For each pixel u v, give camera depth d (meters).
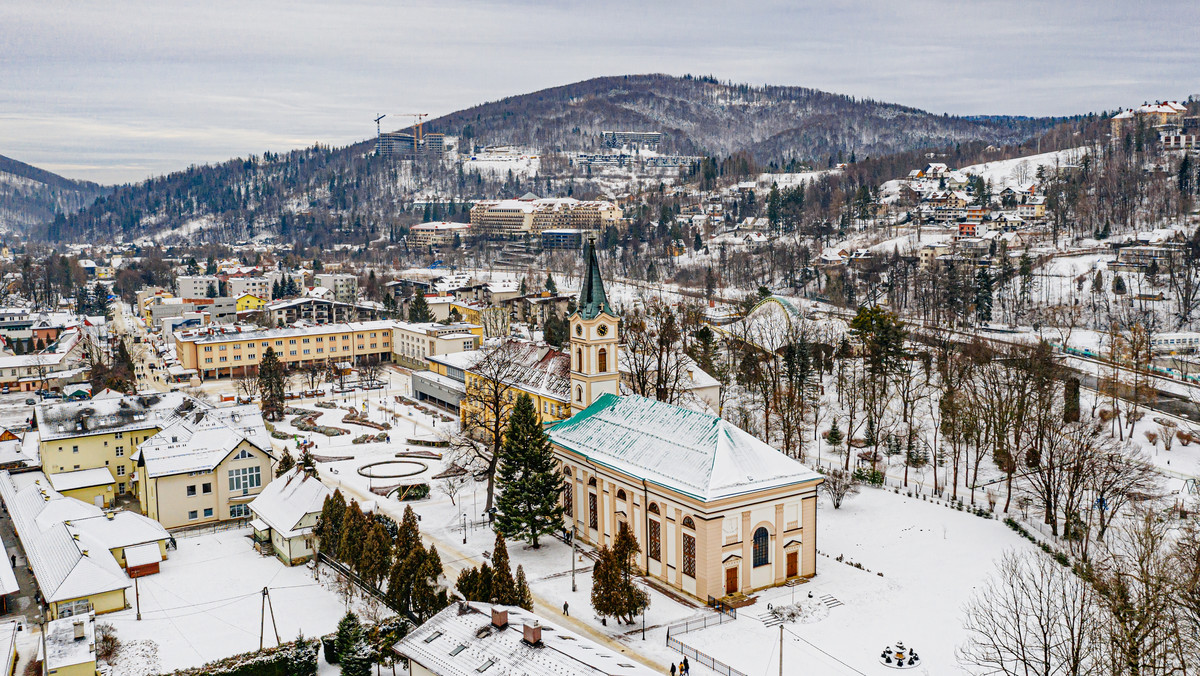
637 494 117.75
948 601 106.62
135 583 107.94
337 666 96.31
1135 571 93.44
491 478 143.88
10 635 102.81
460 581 98.94
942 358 193.00
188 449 142.25
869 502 145.25
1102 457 129.00
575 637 80.00
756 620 103.00
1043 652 87.19
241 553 128.50
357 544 112.69
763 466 112.56
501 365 170.00
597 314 141.25
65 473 152.00
